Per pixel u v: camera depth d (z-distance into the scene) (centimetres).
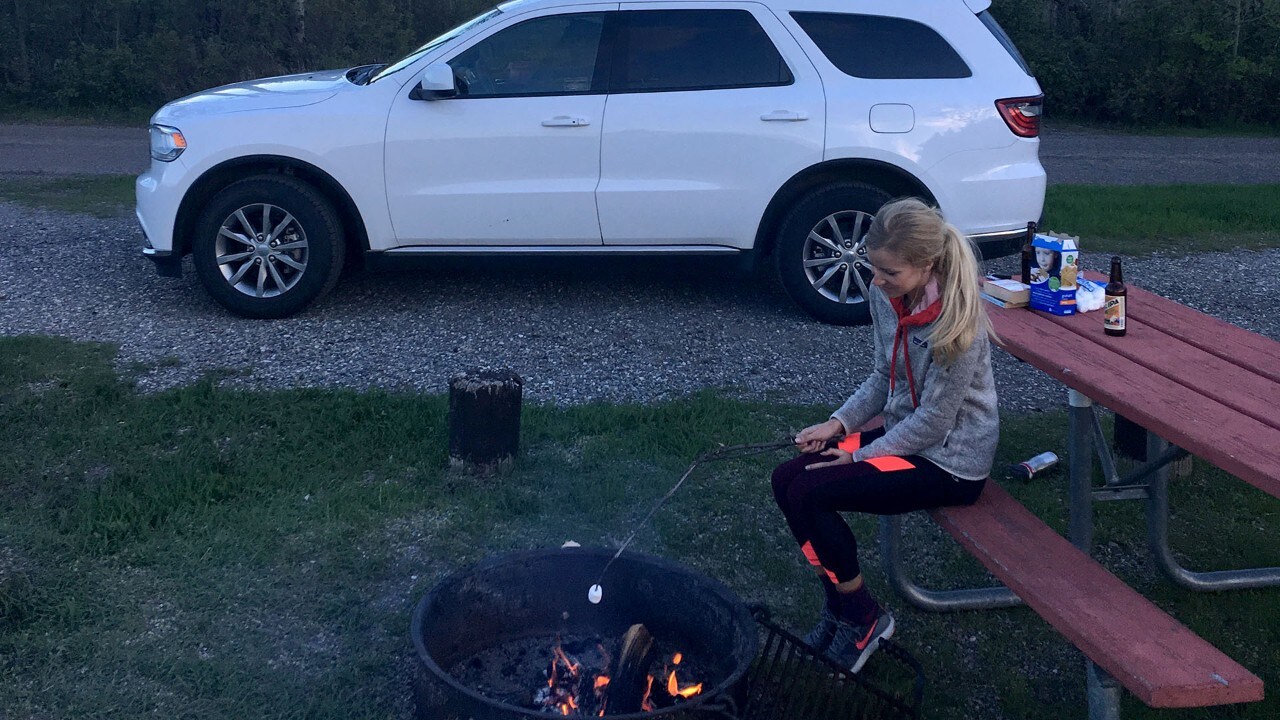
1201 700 230
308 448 460
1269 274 805
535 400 523
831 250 643
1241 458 252
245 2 1814
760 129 625
